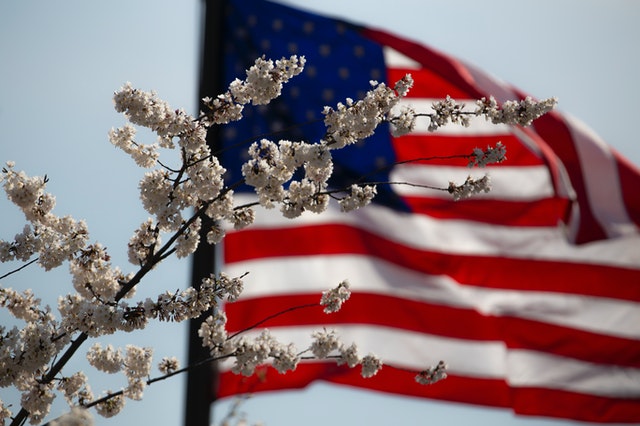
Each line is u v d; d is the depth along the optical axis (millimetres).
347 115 18750
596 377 43969
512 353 43812
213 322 19109
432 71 44125
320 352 19438
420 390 41750
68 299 19500
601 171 44969
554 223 44281
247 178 18219
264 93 18719
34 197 19828
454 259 43438
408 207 43562
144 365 20031
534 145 43438
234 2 43469
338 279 41812
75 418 14180
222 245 41188
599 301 44312
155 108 18203
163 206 18469
